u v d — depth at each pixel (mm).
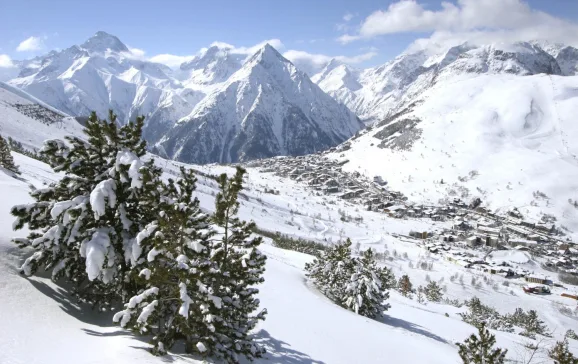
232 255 12812
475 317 57000
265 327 17266
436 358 20469
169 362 10453
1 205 19656
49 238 12914
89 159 13719
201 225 13062
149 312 10664
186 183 13484
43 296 13156
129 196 13242
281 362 13852
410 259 189000
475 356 15977
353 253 168250
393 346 20375
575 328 120625
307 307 23375
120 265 12930
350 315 25969
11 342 9383
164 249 11375
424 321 35125
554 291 161500
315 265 35094
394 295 51000
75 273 14039
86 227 12898
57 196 13695
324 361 15242
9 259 14219
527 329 63438
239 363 12359
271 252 55031
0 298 11812
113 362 9461
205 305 10969
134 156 13156
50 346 9797
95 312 14102
